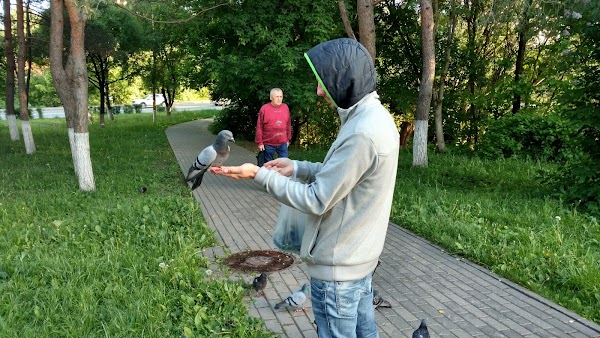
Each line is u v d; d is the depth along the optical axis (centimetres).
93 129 2550
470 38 1566
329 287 225
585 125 777
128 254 532
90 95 3709
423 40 1148
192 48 1808
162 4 1170
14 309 403
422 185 948
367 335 254
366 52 219
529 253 539
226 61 1470
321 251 222
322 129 1861
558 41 1198
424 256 579
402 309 439
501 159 1329
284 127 924
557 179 871
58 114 4456
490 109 1595
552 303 446
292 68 1373
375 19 1652
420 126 1191
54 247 578
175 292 447
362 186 213
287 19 1447
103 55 2047
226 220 748
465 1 1500
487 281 502
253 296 463
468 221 686
